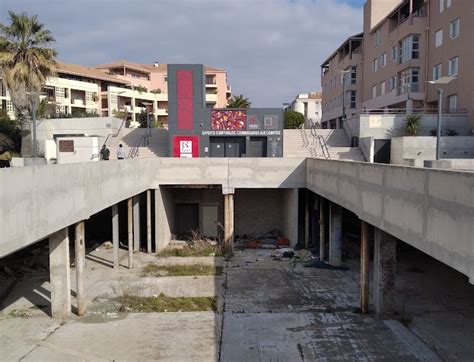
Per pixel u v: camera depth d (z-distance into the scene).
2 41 28.61
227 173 23.41
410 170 9.79
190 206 28.00
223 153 31.02
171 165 23.38
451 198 7.98
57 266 13.82
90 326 13.32
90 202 14.59
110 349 11.72
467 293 16.52
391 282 13.90
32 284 17.47
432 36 36.16
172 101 30.06
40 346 11.83
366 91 49.12
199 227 27.59
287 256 22.27
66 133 36.19
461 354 11.35
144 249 24.31
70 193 12.87
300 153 32.16
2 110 47.09
